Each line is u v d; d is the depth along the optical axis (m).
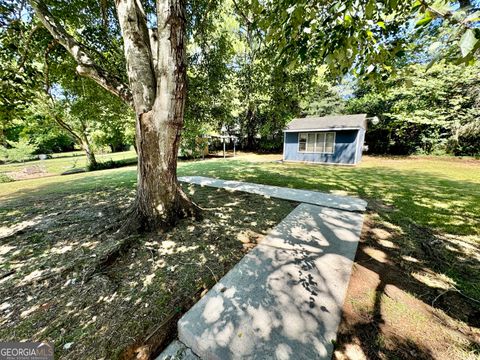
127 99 3.08
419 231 3.08
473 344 1.40
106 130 13.12
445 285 1.98
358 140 10.51
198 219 3.50
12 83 4.21
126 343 1.46
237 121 19.58
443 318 1.62
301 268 2.24
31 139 19.05
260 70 3.73
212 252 2.60
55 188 6.89
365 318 1.61
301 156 12.03
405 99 11.76
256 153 18.75
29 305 1.83
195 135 14.23
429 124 11.45
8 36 4.06
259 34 2.71
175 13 2.41
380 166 9.48
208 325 1.55
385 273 2.17
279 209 4.12
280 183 6.43
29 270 2.33
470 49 0.91
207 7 4.51
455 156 11.38
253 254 2.52
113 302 1.84
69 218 3.88
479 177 6.66
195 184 6.43
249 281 2.04
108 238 2.98
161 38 2.50
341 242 2.79
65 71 5.55
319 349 1.37
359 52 1.77
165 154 3.01
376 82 2.33
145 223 3.10
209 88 5.50
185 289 1.98
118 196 5.44
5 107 4.32
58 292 1.98
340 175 7.56
